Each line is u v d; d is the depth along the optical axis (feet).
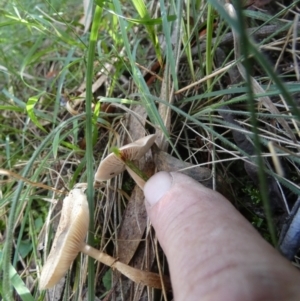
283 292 0.19
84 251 0.28
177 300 0.22
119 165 0.31
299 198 0.29
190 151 0.36
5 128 0.49
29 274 0.36
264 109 0.34
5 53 0.56
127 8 0.50
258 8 0.41
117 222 0.35
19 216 0.38
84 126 0.42
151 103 0.33
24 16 0.52
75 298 0.31
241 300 0.19
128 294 0.32
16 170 0.44
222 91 0.31
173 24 0.40
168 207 0.26
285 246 0.28
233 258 0.21
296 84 0.29
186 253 0.23
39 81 0.55
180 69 0.41
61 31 0.44
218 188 0.33
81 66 0.49
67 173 0.41
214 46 0.35
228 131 0.34
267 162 0.32
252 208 0.33
